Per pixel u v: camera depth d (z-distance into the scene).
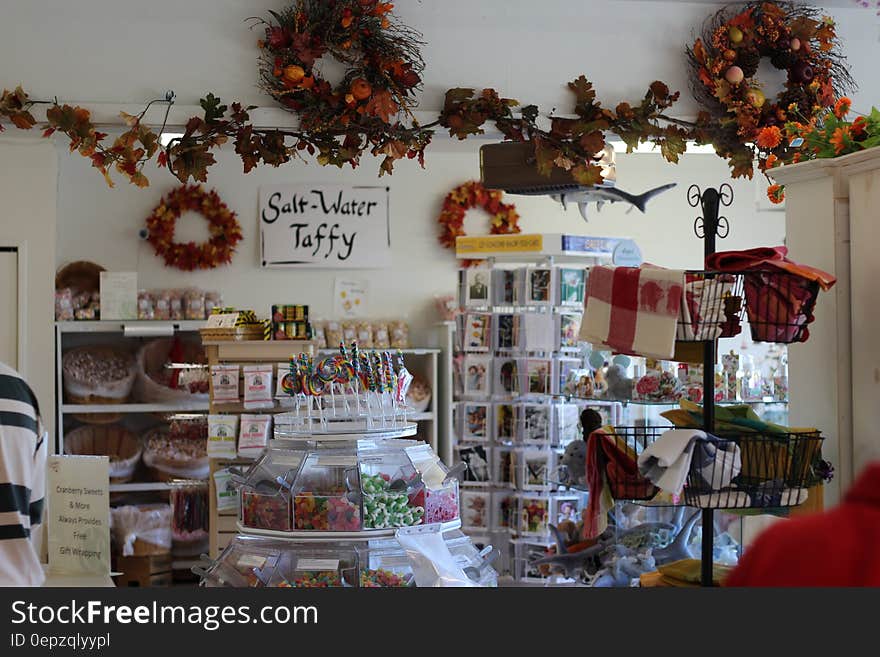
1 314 5.38
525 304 6.16
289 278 7.17
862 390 3.31
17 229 5.38
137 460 6.63
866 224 3.28
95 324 6.43
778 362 5.34
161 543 6.36
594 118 4.75
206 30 4.62
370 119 4.57
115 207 6.95
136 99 4.58
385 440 3.77
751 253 2.95
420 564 3.14
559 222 7.50
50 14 4.55
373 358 3.85
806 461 3.10
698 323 2.95
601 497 3.21
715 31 4.90
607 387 4.98
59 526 3.13
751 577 1.22
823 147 3.57
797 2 5.03
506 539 6.37
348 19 4.47
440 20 4.77
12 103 4.47
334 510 3.38
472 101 4.68
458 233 7.24
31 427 2.09
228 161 7.09
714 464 2.94
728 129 4.89
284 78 4.51
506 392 6.27
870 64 5.15
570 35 4.87
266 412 5.48
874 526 1.18
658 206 7.59
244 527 3.51
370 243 7.23
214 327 5.41
